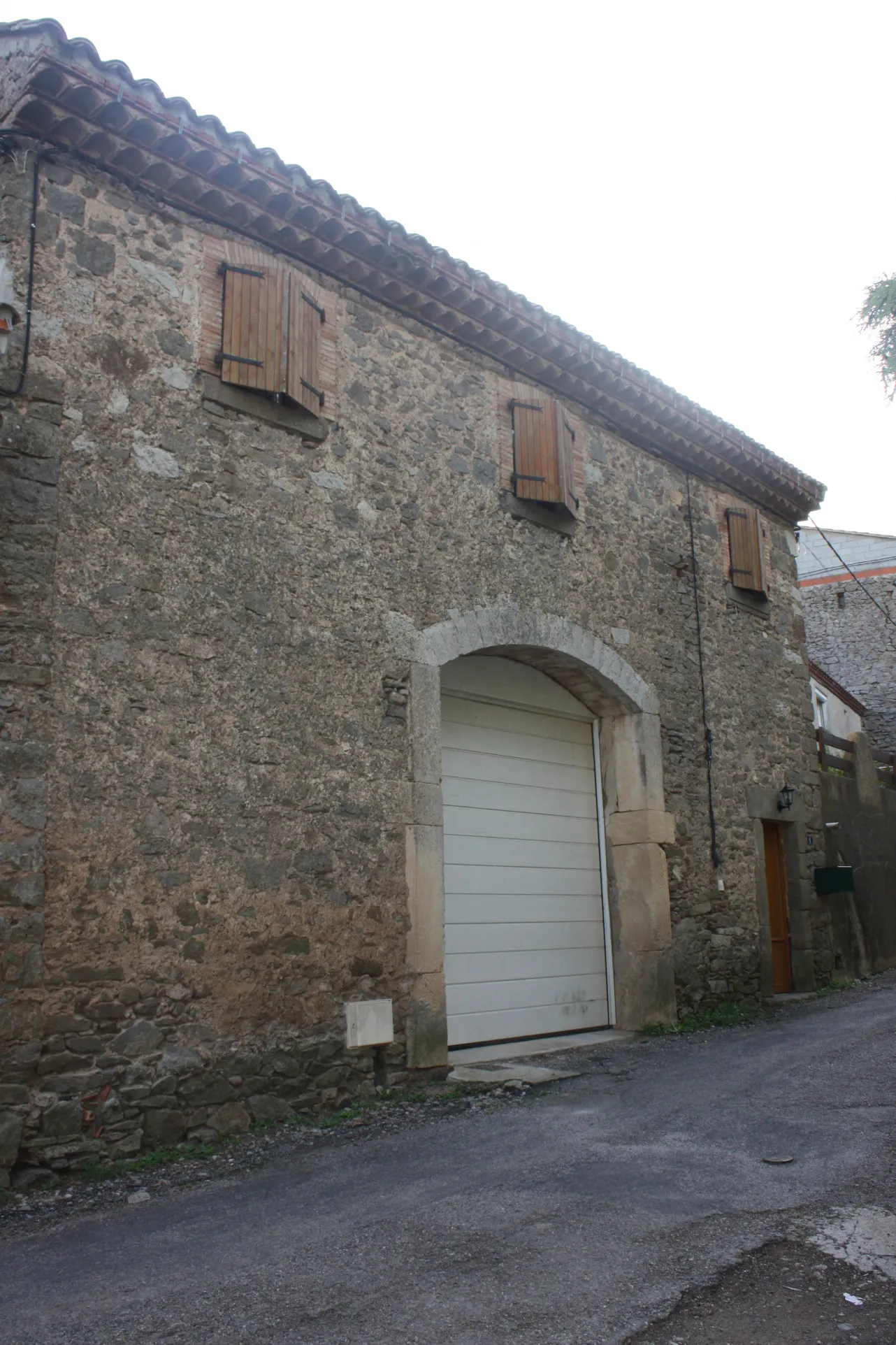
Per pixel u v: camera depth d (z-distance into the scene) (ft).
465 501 25.34
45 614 17.46
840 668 67.00
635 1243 12.19
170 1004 17.95
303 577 21.39
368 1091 20.61
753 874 32.94
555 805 28.84
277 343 21.44
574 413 29.43
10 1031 15.99
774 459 36.17
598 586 28.91
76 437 18.39
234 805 19.43
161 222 20.43
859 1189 13.92
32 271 18.33
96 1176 16.19
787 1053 23.82
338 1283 11.27
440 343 25.64
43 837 16.83
